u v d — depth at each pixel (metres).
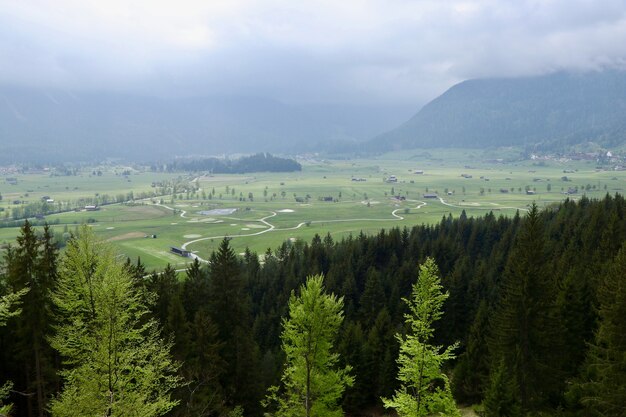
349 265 109.31
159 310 52.97
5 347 44.59
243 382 49.50
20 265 40.94
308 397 34.91
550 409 43.50
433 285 30.91
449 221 176.88
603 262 71.88
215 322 54.53
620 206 106.94
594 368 39.16
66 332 32.53
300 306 34.34
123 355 28.89
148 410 27.31
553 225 112.81
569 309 48.88
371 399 59.62
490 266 99.44
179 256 195.25
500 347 44.56
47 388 46.09
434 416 48.50
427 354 30.19
